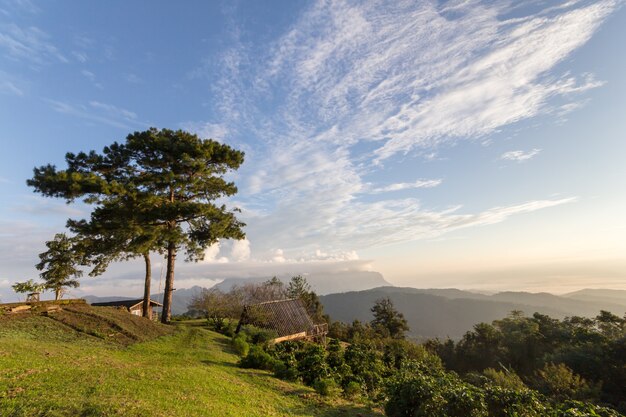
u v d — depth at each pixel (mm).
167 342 20188
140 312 41625
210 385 11508
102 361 12656
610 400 29500
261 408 10297
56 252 29234
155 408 8273
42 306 18828
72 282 30578
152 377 11109
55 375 9586
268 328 31109
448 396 9562
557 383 29094
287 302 36125
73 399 7957
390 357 27562
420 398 9914
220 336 27016
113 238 27562
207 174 31297
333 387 14133
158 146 28547
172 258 31484
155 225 28172
